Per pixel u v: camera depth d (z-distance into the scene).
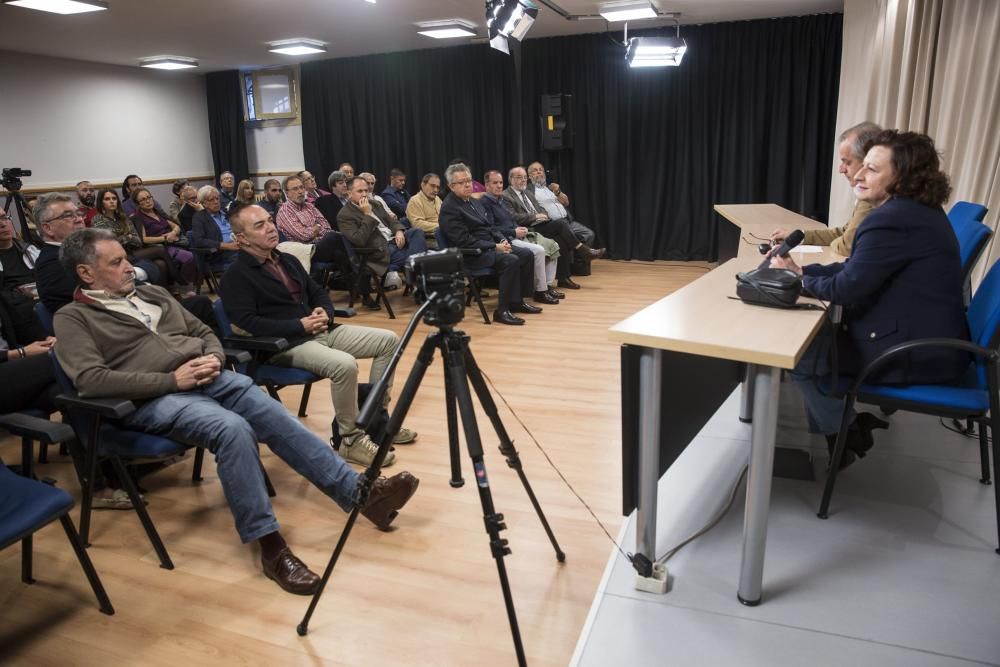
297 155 8.82
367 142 8.19
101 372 1.88
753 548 1.54
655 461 1.57
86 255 2.00
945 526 1.87
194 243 5.34
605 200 7.26
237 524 1.79
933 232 1.73
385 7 5.45
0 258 3.46
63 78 7.43
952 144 3.22
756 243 3.00
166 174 8.66
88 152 7.75
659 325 1.58
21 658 1.53
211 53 7.33
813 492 2.07
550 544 1.92
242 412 2.01
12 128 7.02
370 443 2.48
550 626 1.58
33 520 1.49
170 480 2.41
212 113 8.96
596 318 4.61
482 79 7.44
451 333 1.45
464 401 1.38
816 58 6.25
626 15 5.83
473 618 1.62
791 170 6.57
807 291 1.79
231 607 1.70
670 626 1.52
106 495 2.24
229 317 2.46
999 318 1.67
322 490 2.03
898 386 1.81
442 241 4.53
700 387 1.85
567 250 5.60
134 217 5.71
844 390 1.88
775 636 1.47
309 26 6.09
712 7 5.80
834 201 6.04
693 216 7.00
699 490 2.13
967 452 2.30
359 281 4.94
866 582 1.64
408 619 1.63
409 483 1.98
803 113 6.40
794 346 1.39
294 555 1.87
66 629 1.63
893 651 1.42
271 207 6.19
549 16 6.04
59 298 2.77
